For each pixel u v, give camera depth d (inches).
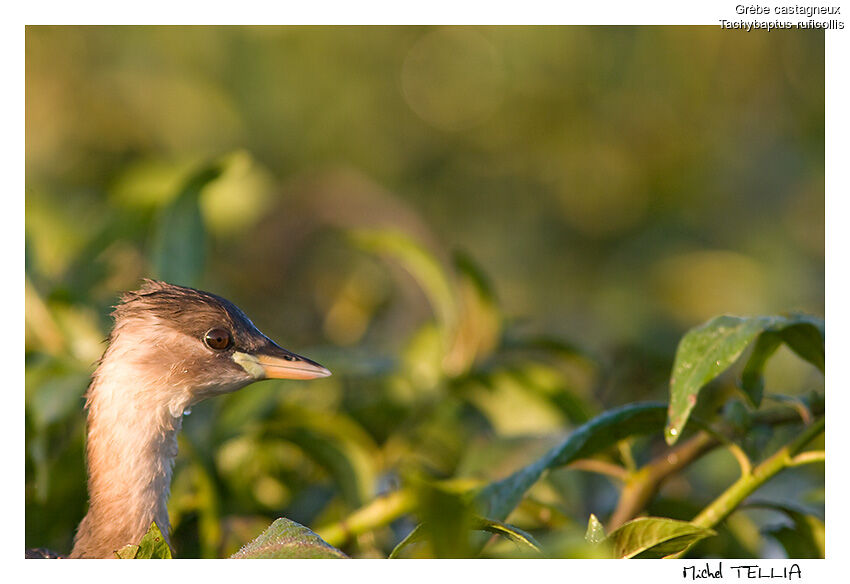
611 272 571.5
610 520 284.2
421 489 173.6
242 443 321.7
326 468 314.7
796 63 601.0
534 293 581.6
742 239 589.6
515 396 346.0
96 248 358.0
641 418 256.1
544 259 594.6
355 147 575.2
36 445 296.2
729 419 260.4
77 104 529.7
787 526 272.8
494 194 603.8
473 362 346.9
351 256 558.6
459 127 596.7
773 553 310.2
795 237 589.6
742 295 553.6
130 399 307.7
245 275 545.3
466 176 601.0
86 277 354.0
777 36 593.6
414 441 345.7
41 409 303.1
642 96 598.9
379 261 503.8
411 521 309.6
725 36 588.7
